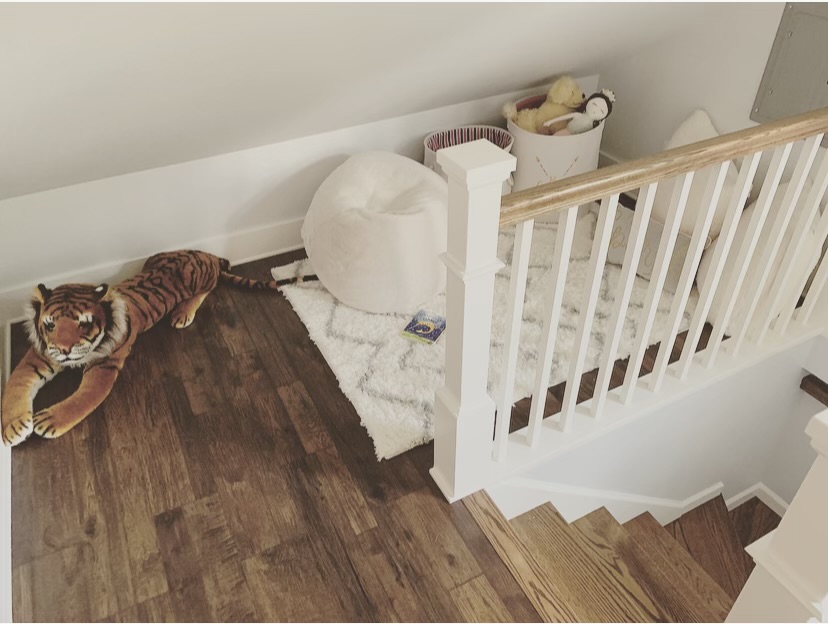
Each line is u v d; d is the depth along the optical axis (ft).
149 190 7.27
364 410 6.15
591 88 9.55
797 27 6.63
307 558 5.04
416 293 7.25
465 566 4.96
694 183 7.18
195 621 4.68
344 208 7.22
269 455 5.82
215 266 7.70
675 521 7.52
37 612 4.73
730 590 6.86
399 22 4.82
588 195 4.17
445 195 7.39
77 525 5.29
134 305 6.82
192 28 3.84
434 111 8.47
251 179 7.78
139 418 6.17
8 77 3.71
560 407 6.22
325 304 7.47
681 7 6.97
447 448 5.17
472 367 4.64
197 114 5.69
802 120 4.82
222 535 5.20
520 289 4.50
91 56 3.79
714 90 7.81
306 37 4.57
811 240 6.30
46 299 6.38
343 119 7.47
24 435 5.86
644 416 6.07
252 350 6.93
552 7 5.61
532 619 4.65
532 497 5.83
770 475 8.37
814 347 6.98
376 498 5.44
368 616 4.68
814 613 3.26
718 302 6.89
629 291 5.08
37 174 6.03
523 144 8.32
